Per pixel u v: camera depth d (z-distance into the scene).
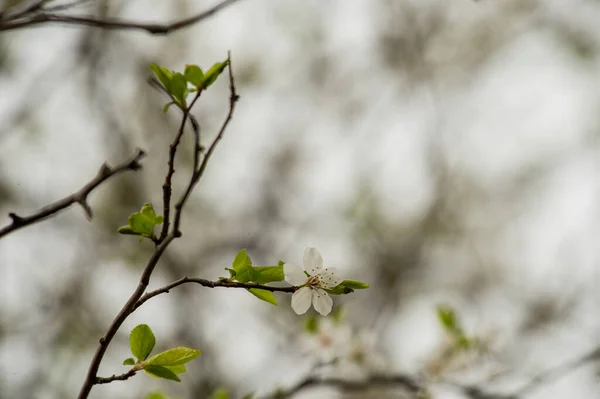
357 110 8.86
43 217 1.72
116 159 6.82
